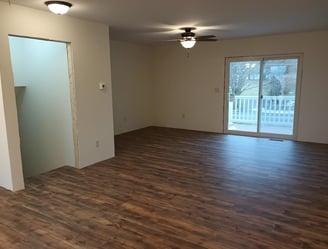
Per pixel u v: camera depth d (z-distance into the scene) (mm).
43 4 3215
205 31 5387
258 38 6207
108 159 4766
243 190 3373
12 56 4738
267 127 6531
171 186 3523
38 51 4355
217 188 3441
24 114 4922
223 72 6820
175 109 7812
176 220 2664
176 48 7445
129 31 5273
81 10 3582
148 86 7988
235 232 2441
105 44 4566
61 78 4168
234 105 6883
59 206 2986
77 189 3459
